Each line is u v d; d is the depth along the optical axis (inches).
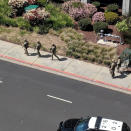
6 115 1909.4
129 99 2052.2
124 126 1637.6
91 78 2215.8
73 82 2175.2
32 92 2076.8
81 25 2650.1
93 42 2539.4
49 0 2945.4
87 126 1652.3
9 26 2714.1
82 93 2082.9
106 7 2930.6
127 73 2250.2
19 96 2044.8
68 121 1756.9
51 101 2012.8
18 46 2501.2
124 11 2758.4
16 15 2812.5
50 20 2696.9
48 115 1914.4
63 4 2832.2
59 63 2338.8
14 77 2199.8
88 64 2336.4
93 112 1942.7
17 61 2358.5
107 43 2519.7
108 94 2085.4
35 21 2689.5
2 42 2534.5
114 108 1978.3
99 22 2640.3
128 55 2282.2
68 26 2696.9
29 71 2265.0
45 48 2468.0
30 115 1911.9
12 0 2805.1
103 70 2282.2
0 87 2112.5
